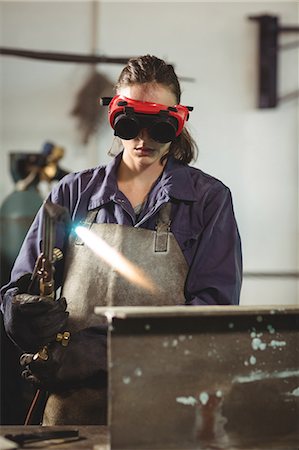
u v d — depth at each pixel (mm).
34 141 5379
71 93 5371
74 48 5395
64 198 2408
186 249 2295
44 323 2115
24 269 2352
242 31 5469
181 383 1850
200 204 2326
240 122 5488
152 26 5434
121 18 5418
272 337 1971
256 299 5484
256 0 5488
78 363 2238
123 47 5426
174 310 1797
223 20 5465
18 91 5367
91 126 5332
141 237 2277
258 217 5516
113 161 2406
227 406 1896
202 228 2312
